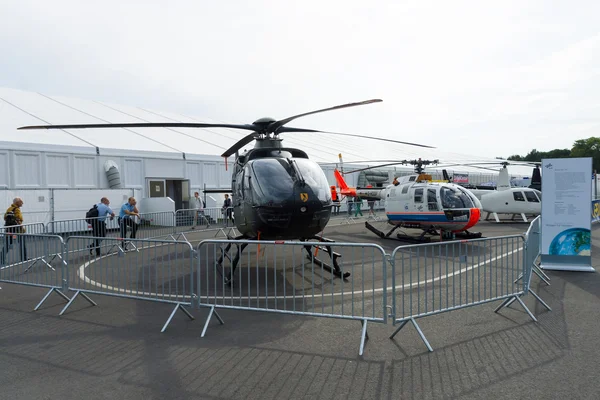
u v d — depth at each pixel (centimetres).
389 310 581
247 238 851
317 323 535
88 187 1811
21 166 1612
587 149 9644
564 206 838
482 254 1077
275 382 370
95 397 347
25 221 1488
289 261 979
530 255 659
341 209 2706
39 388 364
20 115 2034
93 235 1131
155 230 1415
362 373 385
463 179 3806
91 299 669
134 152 1966
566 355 417
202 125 739
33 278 802
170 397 346
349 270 880
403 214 1368
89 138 1964
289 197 708
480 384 358
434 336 478
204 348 454
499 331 491
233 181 862
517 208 1869
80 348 457
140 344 468
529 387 351
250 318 561
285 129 834
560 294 658
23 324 545
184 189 2153
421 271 862
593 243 1232
